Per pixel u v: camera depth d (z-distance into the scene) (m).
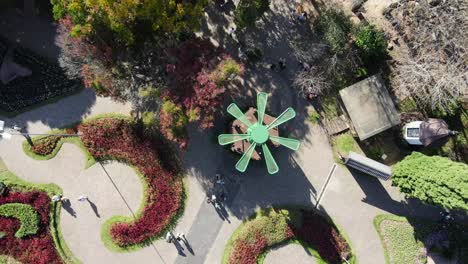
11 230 46.59
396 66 47.91
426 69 44.94
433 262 48.41
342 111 48.72
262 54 48.44
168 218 47.50
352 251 48.28
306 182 48.53
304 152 48.47
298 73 48.41
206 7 48.38
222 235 48.06
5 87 47.38
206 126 41.94
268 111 48.34
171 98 39.91
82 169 47.69
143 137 47.72
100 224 47.66
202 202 48.12
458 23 45.19
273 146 47.75
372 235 48.56
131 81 41.94
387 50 48.31
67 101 47.94
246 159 42.75
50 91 47.53
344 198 48.62
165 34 42.16
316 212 48.41
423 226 48.47
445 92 45.41
